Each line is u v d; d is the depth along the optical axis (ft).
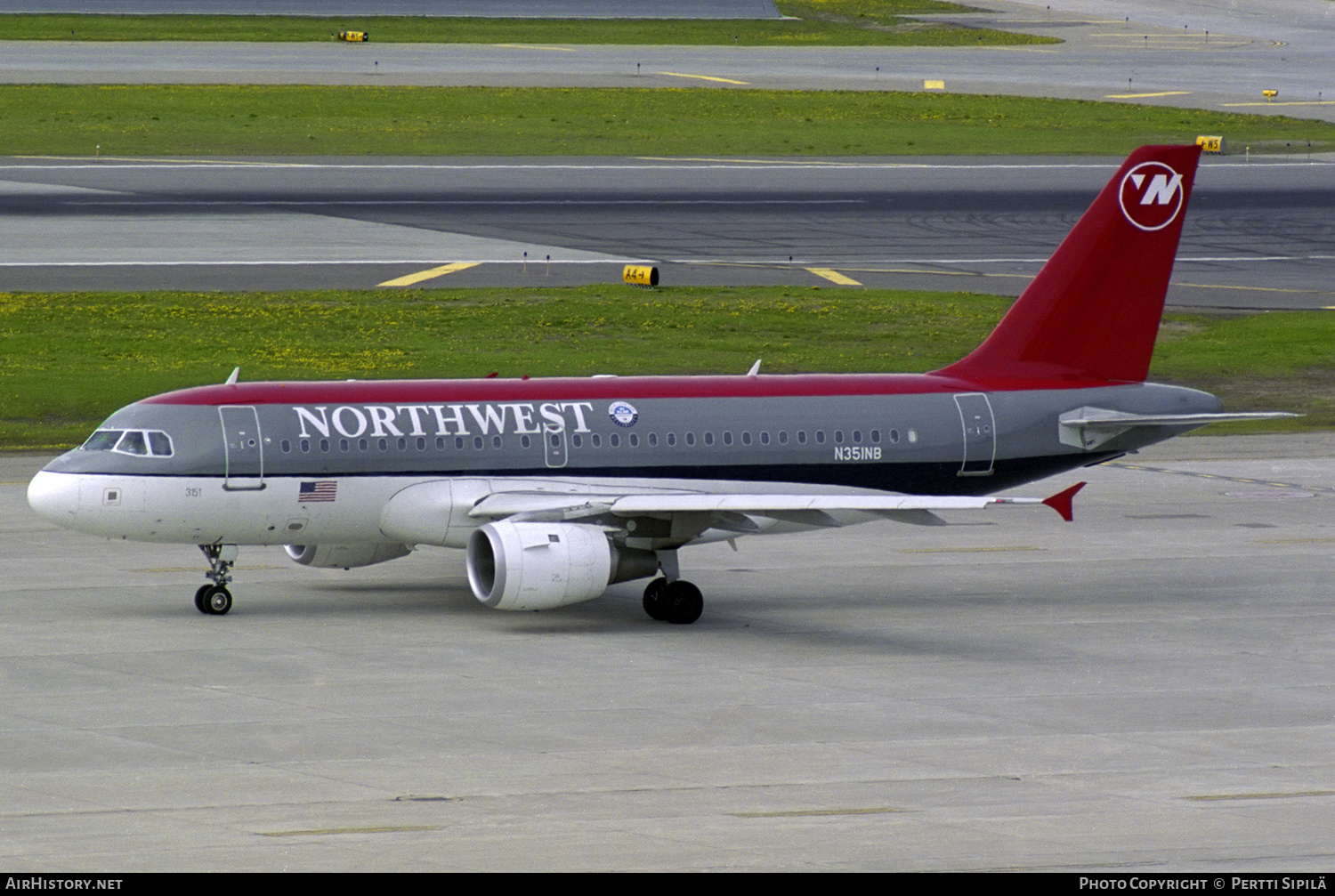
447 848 258.37
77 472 431.84
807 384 490.49
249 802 285.02
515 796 289.94
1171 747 331.16
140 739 326.03
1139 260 508.53
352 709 352.08
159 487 429.79
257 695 363.15
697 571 528.22
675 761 315.58
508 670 391.04
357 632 430.61
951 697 371.56
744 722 345.92
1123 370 514.68
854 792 295.28
